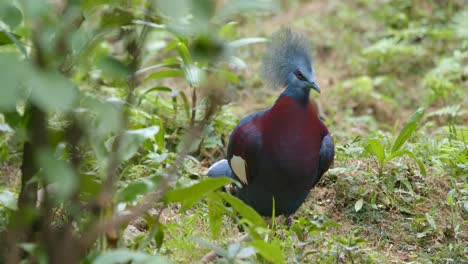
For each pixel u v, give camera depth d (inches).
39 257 230.4
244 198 394.6
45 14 176.6
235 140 377.4
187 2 154.7
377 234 383.6
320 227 326.0
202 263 300.8
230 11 164.6
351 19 853.2
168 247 316.8
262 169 367.9
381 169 416.8
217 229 294.8
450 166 437.7
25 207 238.8
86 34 223.0
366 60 758.5
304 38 382.3
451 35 791.7
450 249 357.4
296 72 368.2
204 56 188.4
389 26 840.9
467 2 864.9
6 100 137.2
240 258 276.4
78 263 232.7
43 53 173.2
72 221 252.1
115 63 216.7
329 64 770.2
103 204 232.7
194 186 250.4
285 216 389.1
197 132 215.9
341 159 444.1
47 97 142.7
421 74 745.6
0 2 175.8
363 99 676.7
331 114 654.5
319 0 927.0
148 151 423.2
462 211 402.6
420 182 425.7
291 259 311.7
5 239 249.0
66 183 181.5
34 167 245.0
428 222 384.2
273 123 363.6
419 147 463.5
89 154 290.5
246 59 732.0
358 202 396.8
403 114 670.5
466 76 718.5
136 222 366.0
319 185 429.4
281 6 171.8
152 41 627.5
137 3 263.6
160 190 228.4
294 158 360.8
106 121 195.2
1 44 238.8
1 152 444.1
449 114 629.9
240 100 657.6
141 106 506.6
